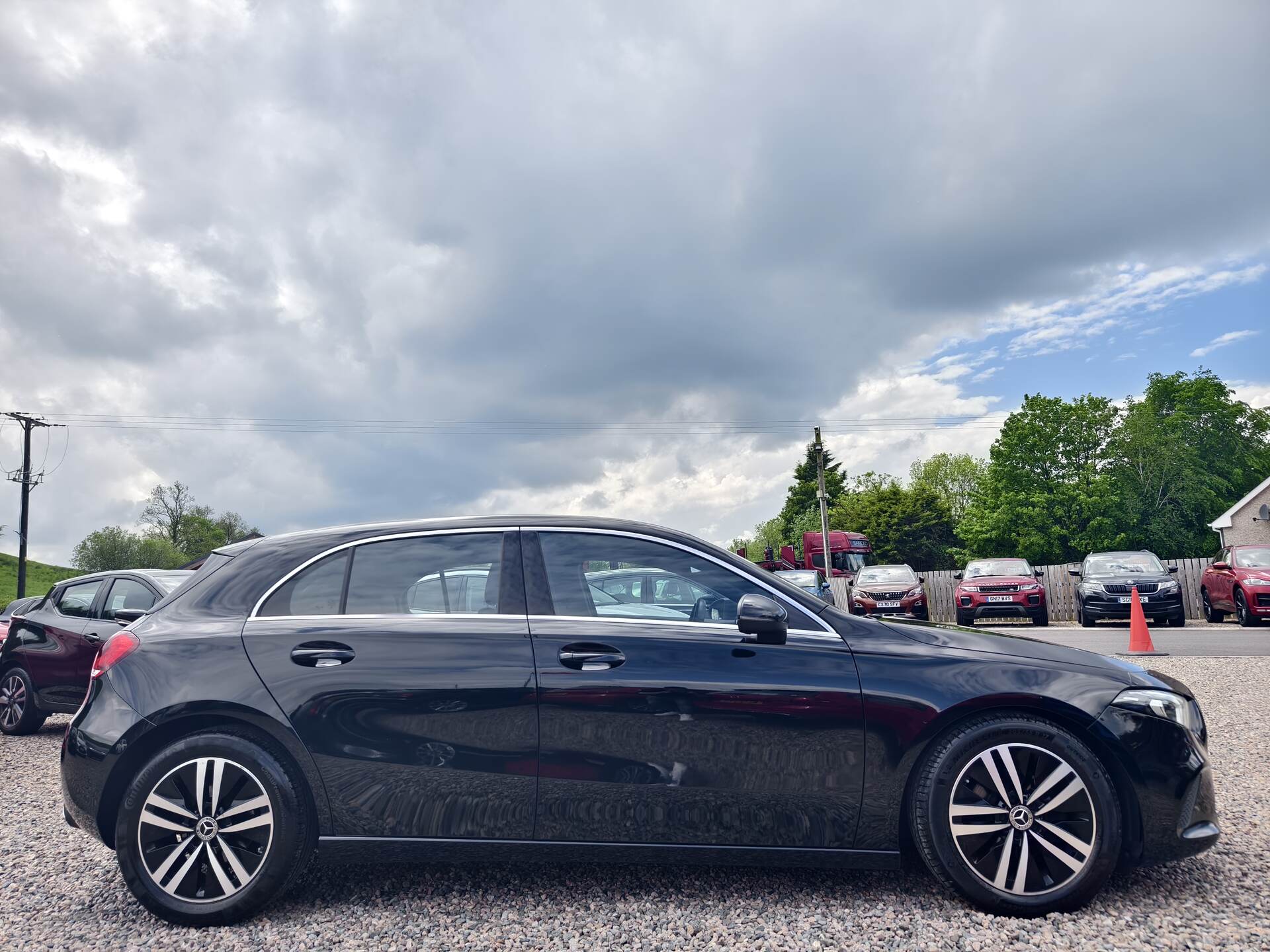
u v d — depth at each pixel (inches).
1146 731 129.5
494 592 142.8
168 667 137.6
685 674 133.5
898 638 140.0
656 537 147.2
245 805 133.3
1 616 410.6
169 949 123.0
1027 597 780.6
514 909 133.3
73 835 186.9
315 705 134.0
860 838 131.3
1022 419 2161.7
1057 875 127.5
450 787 132.8
